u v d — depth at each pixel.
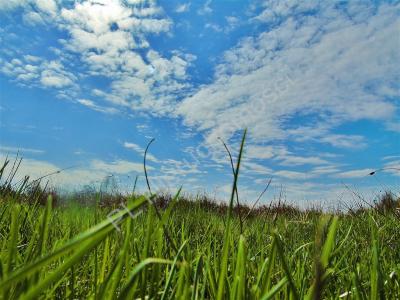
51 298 1.07
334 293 1.38
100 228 0.55
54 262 1.30
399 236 2.47
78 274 1.47
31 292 0.53
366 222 3.12
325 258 0.66
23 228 1.89
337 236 2.32
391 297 1.31
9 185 2.18
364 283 1.38
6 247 1.41
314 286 0.57
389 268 1.61
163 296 0.89
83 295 1.25
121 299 0.64
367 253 1.87
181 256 1.24
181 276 0.81
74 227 2.28
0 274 0.75
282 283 0.77
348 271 1.49
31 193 2.42
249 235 2.17
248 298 0.94
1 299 0.74
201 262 1.04
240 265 0.91
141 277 0.99
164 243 1.52
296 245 2.31
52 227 2.04
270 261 0.86
